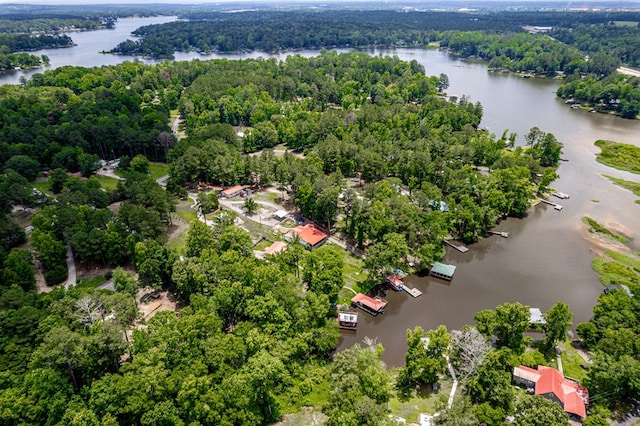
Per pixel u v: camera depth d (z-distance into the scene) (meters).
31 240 121.31
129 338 95.06
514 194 157.25
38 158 182.00
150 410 70.44
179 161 170.50
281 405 81.00
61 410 69.94
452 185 158.50
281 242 135.38
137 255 113.94
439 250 136.00
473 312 111.38
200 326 85.38
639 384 77.88
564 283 122.12
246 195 171.00
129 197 155.75
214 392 73.56
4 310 88.19
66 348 75.50
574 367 90.81
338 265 109.94
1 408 66.19
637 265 128.25
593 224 151.12
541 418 68.38
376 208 131.38
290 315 95.44
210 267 104.31
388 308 113.38
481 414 74.19
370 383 77.81
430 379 85.25
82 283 115.19
